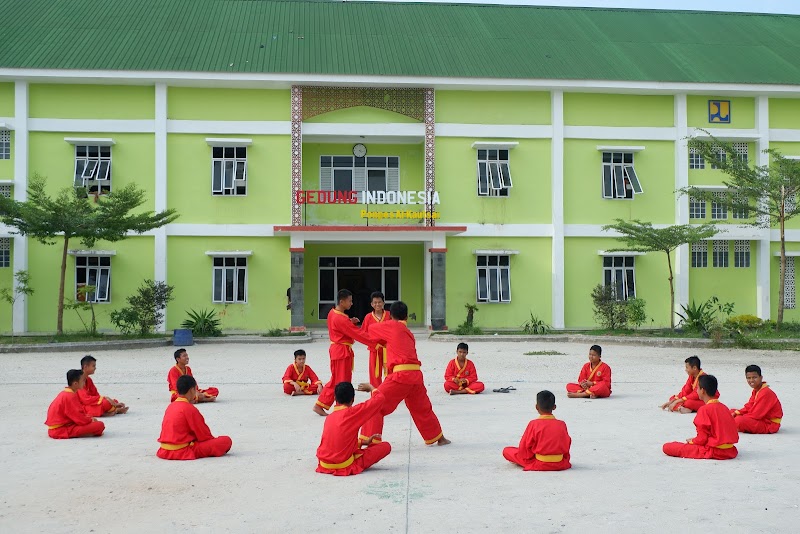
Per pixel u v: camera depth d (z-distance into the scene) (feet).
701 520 19.42
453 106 85.40
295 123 82.79
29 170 80.53
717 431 26.08
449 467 25.45
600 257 87.35
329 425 24.64
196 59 82.07
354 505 21.01
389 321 29.01
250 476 24.36
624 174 87.71
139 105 81.97
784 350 64.34
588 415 34.99
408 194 83.92
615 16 103.86
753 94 87.66
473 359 58.59
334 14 97.25
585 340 72.28
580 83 84.38
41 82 80.64
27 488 23.04
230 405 38.52
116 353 63.31
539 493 22.00
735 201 77.15
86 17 90.02
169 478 24.14
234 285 83.46
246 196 83.66
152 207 81.92
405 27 94.99
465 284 85.76
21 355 61.52
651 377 48.70
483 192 85.92
